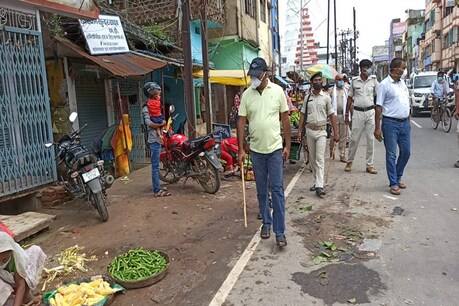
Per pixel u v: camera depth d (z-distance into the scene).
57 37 7.68
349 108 8.10
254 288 3.67
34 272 3.39
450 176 7.34
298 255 4.32
